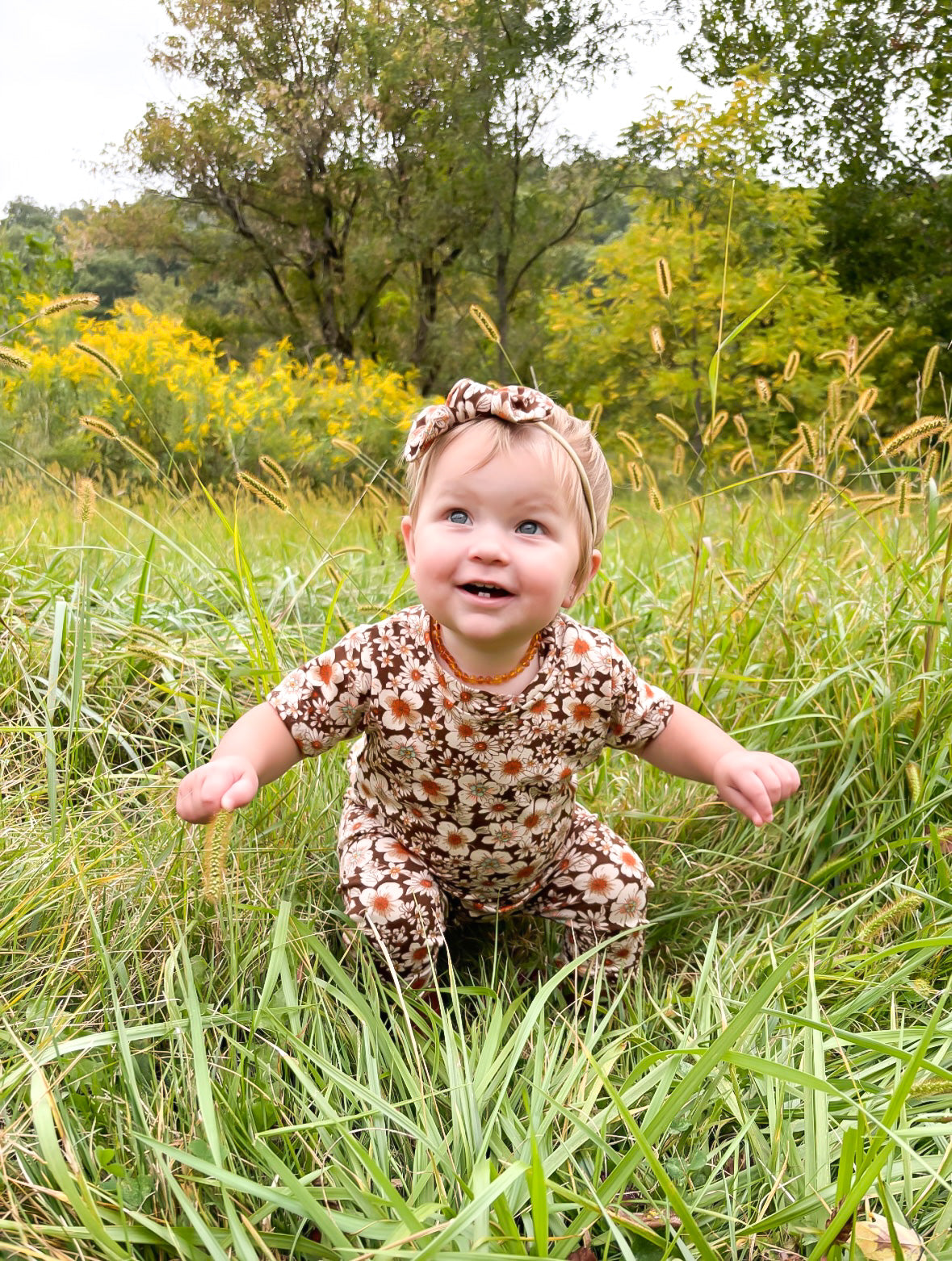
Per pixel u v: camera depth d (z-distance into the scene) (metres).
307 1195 1.35
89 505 2.57
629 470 3.14
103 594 3.50
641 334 13.92
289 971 1.92
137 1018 1.89
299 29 20.28
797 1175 1.60
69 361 10.10
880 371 14.50
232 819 1.72
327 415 11.50
